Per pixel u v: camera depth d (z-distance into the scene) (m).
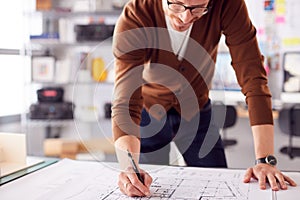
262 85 1.29
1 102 3.43
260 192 1.07
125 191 1.06
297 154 3.29
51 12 3.46
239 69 1.32
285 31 3.70
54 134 3.62
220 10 1.28
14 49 3.47
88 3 3.46
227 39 1.33
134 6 1.23
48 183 1.15
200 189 1.10
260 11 3.74
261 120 1.26
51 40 3.46
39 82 3.53
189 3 1.09
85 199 1.03
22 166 1.30
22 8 3.48
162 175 1.22
